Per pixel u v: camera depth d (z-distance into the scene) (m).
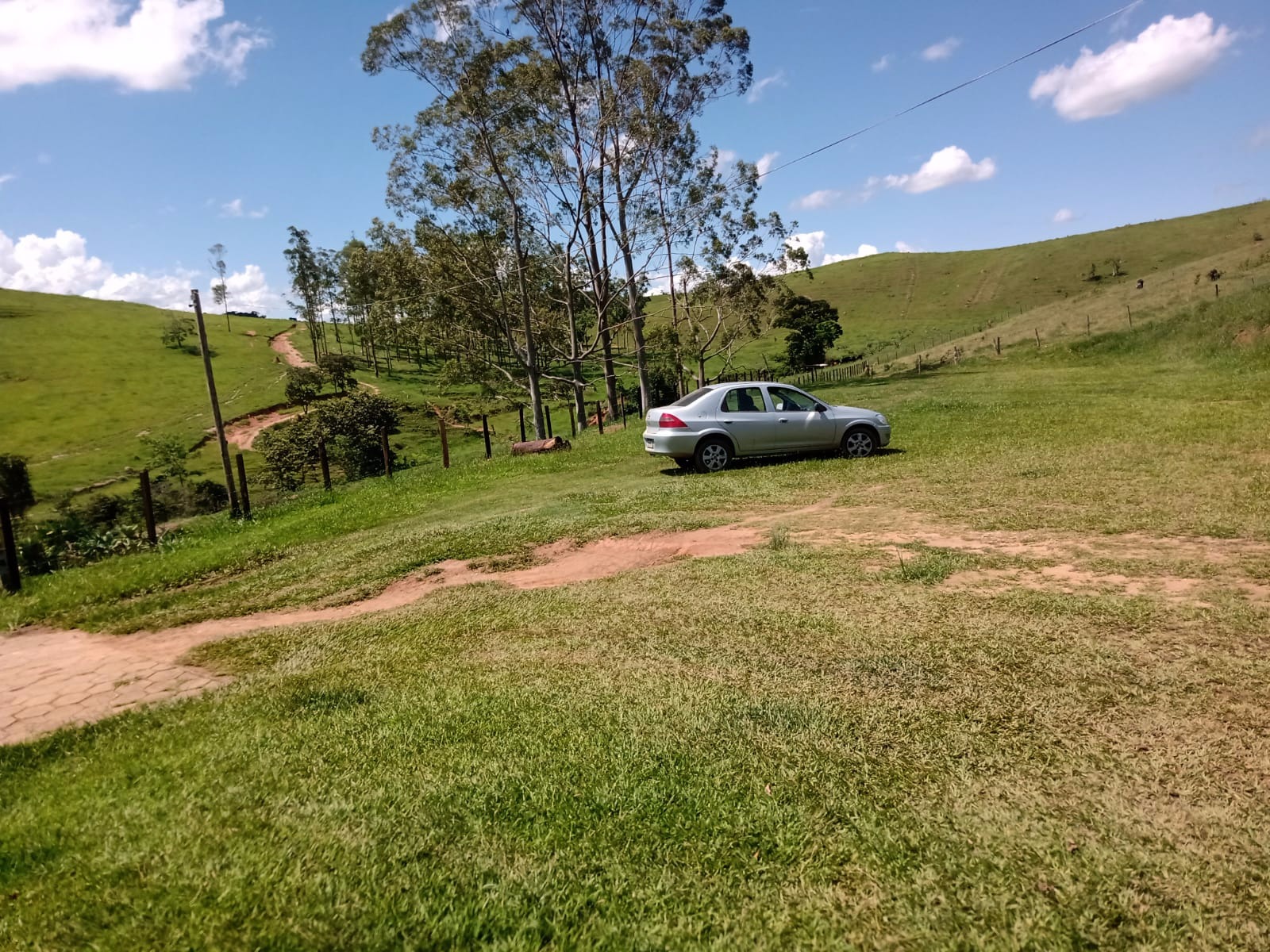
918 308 102.44
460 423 57.31
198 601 8.39
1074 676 3.91
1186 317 34.53
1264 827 2.57
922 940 2.15
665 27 31.03
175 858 2.68
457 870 2.56
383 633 5.96
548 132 29.39
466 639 5.52
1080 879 2.37
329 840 2.76
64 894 2.51
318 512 14.99
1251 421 13.15
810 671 4.27
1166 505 7.74
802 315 66.00
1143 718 3.41
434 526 10.79
